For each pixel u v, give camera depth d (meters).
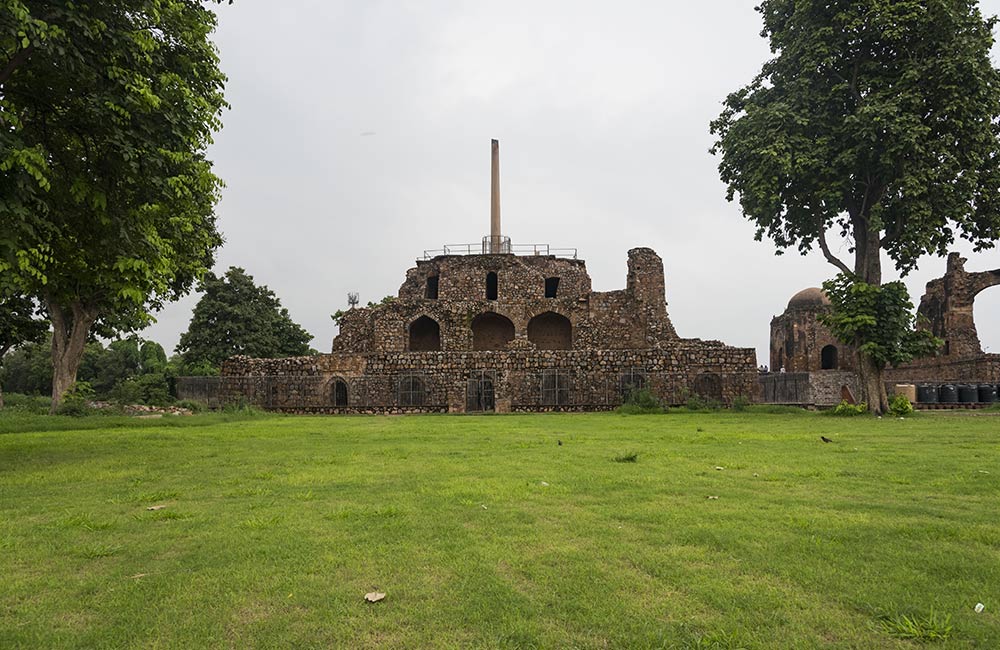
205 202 13.33
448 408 31.97
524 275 44.50
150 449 12.13
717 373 31.16
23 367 59.78
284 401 33.47
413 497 6.80
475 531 5.29
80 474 8.73
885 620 3.40
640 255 40.56
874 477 8.12
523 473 8.55
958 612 3.48
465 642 3.20
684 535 5.08
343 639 3.24
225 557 4.59
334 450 11.82
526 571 4.26
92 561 4.58
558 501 6.55
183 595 3.85
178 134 10.03
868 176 24.11
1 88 9.30
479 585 3.98
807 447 11.92
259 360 34.06
